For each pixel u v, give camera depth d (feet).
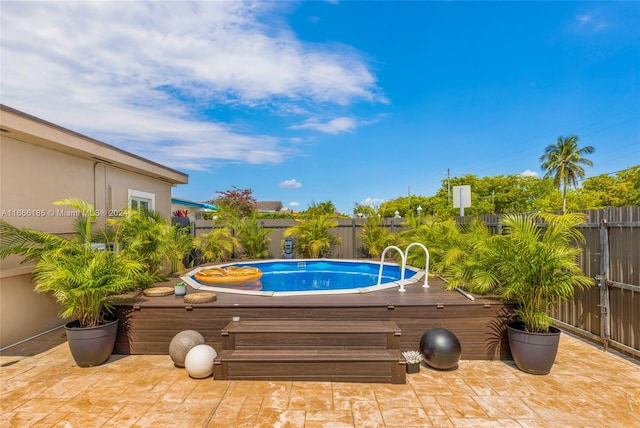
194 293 18.51
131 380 14.52
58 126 20.48
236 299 17.97
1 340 18.51
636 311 16.14
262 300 17.70
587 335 18.93
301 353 14.82
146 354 17.17
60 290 15.43
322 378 14.29
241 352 15.07
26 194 20.24
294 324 16.10
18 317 19.54
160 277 23.31
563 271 16.93
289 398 13.00
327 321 16.55
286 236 41.75
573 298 20.10
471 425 11.32
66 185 23.45
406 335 16.71
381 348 15.26
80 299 15.79
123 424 11.44
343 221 44.65
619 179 142.10
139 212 24.76
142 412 12.12
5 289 18.79
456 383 14.20
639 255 15.92
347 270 36.04
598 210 18.11
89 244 18.35
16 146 19.57
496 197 160.15
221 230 38.47
